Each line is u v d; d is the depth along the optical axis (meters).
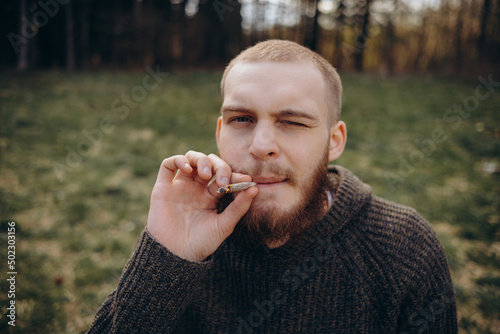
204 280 1.31
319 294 1.21
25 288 2.82
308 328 1.23
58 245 3.44
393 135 7.57
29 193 4.44
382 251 1.20
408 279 1.17
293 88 1.08
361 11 19.97
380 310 1.19
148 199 4.41
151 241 1.15
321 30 21.19
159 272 1.12
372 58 21.86
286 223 1.10
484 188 4.75
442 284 1.23
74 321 2.59
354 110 10.09
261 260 1.20
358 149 6.61
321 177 1.17
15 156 5.83
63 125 7.88
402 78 17.42
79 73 17.08
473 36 19.67
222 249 1.27
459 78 17.27
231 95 1.12
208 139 7.41
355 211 1.19
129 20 20.52
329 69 1.25
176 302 1.13
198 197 1.25
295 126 1.10
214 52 22.42
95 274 2.99
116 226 3.80
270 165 1.08
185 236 1.19
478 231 3.61
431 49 21.05
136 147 6.51
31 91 11.48
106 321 1.21
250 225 1.11
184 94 12.42
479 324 2.54
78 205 4.11
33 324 2.51
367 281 1.19
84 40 20.88
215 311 1.30
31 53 19.16
